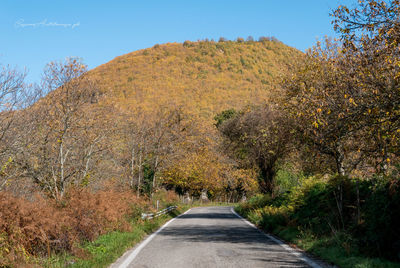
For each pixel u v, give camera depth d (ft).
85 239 35.09
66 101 49.98
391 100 29.32
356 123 33.06
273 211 57.57
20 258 24.06
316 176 51.39
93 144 55.62
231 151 94.53
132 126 86.17
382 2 29.81
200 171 142.72
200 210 124.36
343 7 30.45
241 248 33.45
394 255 24.93
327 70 49.39
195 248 33.71
